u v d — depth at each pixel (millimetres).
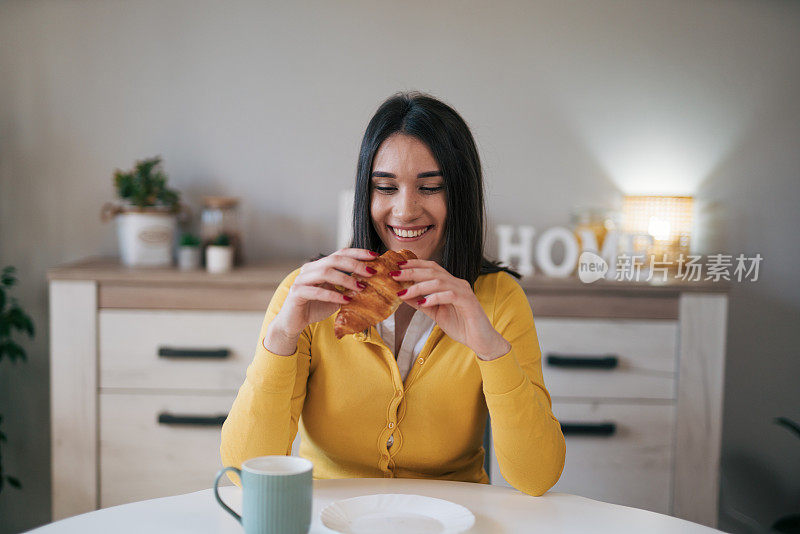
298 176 2605
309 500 877
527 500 1131
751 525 2682
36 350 2604
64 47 2547
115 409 2186
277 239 2617
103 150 2572
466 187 1277
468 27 2586
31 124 2559
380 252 1350
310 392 1304
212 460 2197
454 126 1270
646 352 2209
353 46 2586
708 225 2637
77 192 2578
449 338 1266
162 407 2189
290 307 1088
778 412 2668
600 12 2596
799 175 2639
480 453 1372
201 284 2170
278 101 2590
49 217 2580
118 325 2174
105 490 2197
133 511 1059
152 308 2176
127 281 2162
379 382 1259
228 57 2576
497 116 2604
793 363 2662
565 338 2203
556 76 2600
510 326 1303
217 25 2570
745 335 2652
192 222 2592
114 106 2566
